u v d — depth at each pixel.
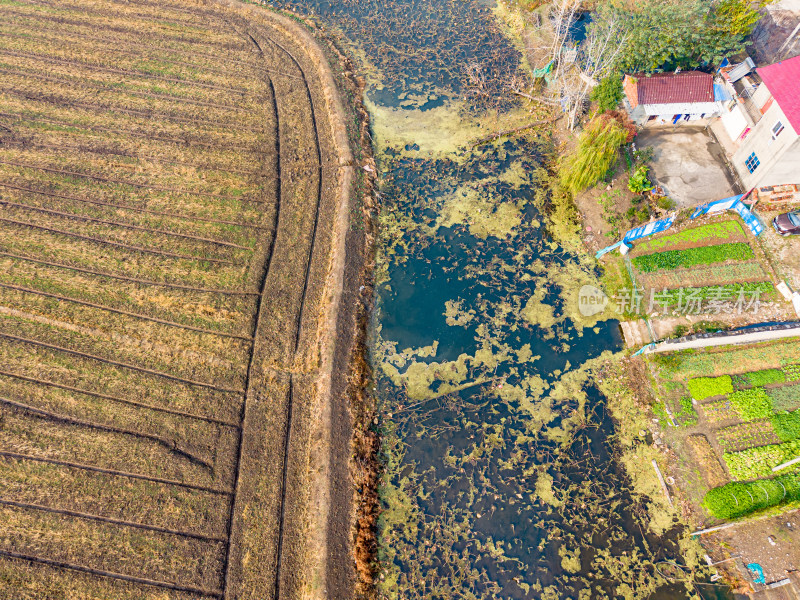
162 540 16.36
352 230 24.02
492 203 25.67
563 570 16.53
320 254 23.33
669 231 23.47
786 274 21.72
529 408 19.67
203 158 26.47
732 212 23.64
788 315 20.73
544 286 22.78
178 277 22.19
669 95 25.94
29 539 16.16
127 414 18.64
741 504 16.75
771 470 17.45
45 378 19.31
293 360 20.33
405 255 24.02
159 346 20.28
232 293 21.94
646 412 19.25
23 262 22.28
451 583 16.38
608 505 17.52
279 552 16.45
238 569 16.09
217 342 20.53
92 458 17.64
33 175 25.34
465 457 18.70
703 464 17.89
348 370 20.17
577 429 19.11
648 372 20.03
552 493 17.88
